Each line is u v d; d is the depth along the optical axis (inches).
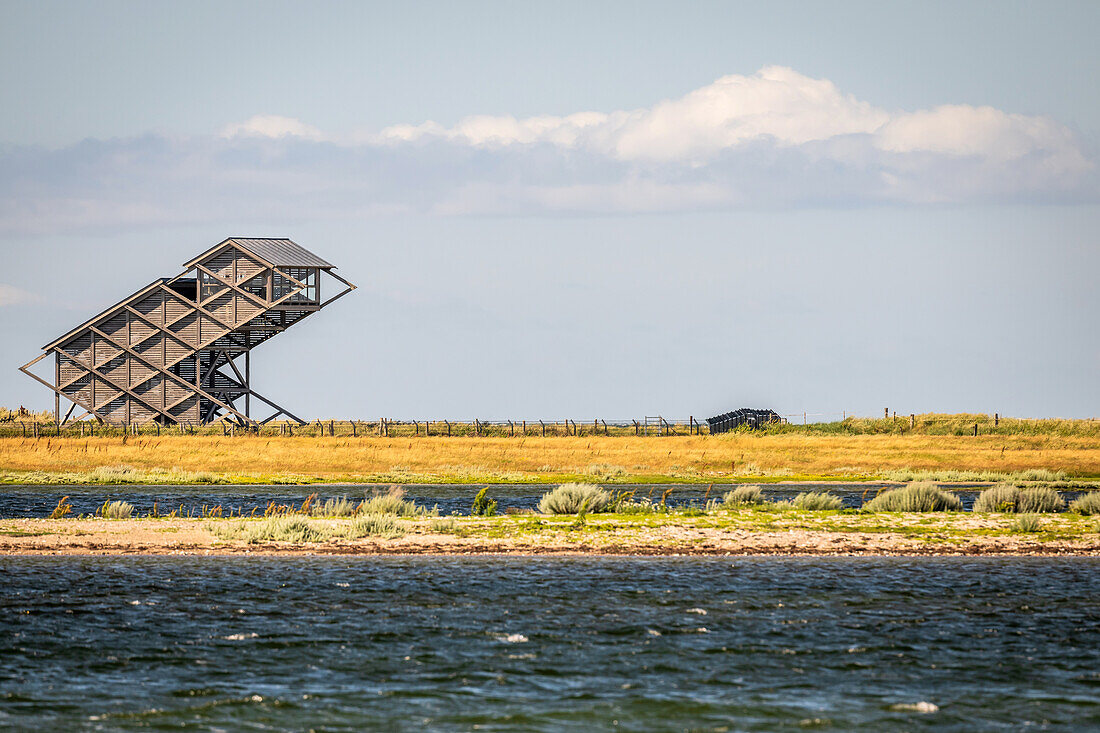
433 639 3410.4
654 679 3026.6
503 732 2632.9
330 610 3782.0
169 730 2637.8
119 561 4751.5
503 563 4724.4
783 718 2738.7
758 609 3816.4
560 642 3383.4
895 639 3420.3
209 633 3469.5
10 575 4402.1
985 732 2662.4
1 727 2640.3
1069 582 4306.1
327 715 2741.1
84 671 3075.8
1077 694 2913.4
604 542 5226.4
